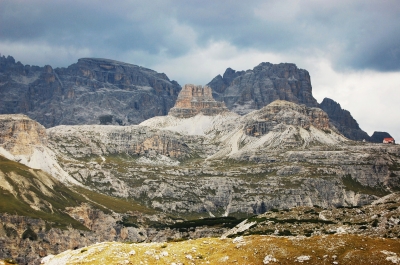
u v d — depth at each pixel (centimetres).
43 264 17650
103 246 17712
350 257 16425
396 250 16738
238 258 16888
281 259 16712
